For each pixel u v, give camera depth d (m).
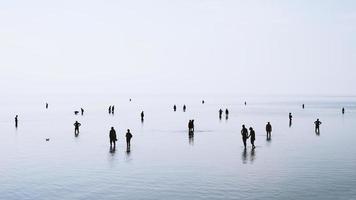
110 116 90.94
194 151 36.34
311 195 20.95
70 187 22.92
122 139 46.19
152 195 21.17
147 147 39.22
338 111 111.75
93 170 27.61
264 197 20.61
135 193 21.59
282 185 23.05
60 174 26.38
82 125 66.44
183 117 87.31
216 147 38.97
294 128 59.47
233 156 33.28
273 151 35.97
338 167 28.28
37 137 48.44
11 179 25.00
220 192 21.64
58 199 20.56
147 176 25.61
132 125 66.19
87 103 183.75
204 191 21.88
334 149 37.06
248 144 41.06
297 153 34.69
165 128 60.53
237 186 22.89
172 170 27.48
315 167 28.34
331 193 21.31
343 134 50.62
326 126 62.91
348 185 22.98
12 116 91.19
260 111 112.56
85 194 21.45
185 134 51.53
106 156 33.69
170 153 35.19
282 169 27.62
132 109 126.56
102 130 57.62
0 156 33.81
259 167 28.42
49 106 150.62
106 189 22.45
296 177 25.09
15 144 41.81
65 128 61.06
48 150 37.34
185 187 22.77
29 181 24.44
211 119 80.31
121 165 29.47
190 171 27.12
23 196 21.17
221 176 25.48
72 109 126.25
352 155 33.44
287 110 118.50
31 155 34.38
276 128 59.53
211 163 30.06
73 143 42.66
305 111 112.19
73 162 30.81
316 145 40.00
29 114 99.19
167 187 22.80
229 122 72.06
